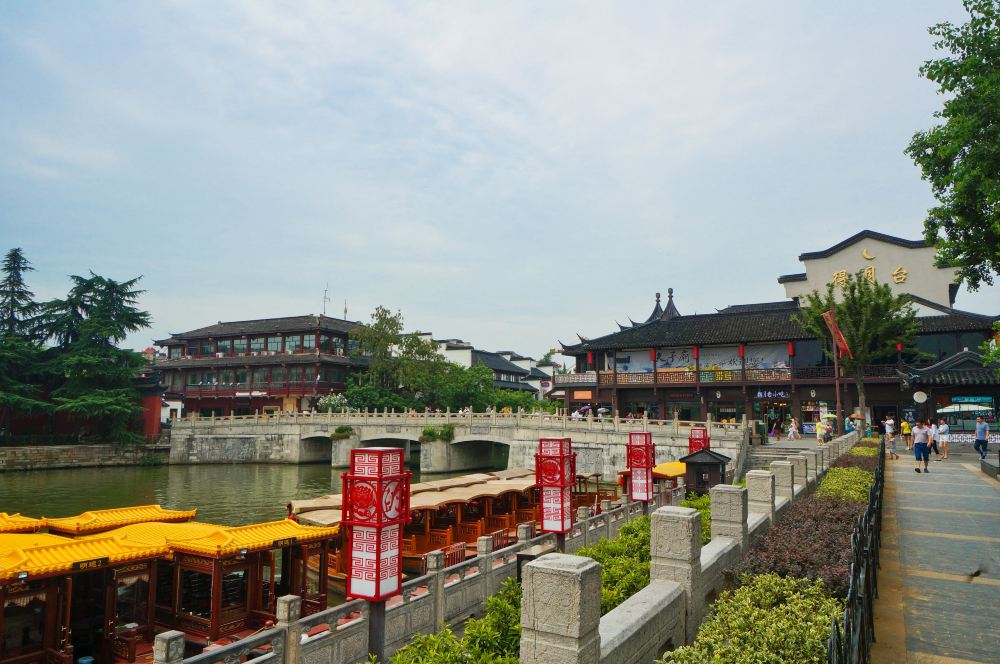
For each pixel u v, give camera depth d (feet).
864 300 138.51
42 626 42.01
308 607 54.49
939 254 54.95
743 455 127.24
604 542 43.39
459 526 81.71
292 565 54.44
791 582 25.09
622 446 148.77
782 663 17.72
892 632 27.22
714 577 28.02
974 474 78.69
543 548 55.98
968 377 110.63
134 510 64.75
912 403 157.58
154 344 281.33
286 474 183.73
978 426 88.22
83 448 195.00
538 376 364.79
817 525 35.53
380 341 227.20
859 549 22.45
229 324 275.59
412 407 227.81
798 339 169.07
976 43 46.34
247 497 144.15
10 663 40.04
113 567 46.21
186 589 50.14
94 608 46.98
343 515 36.45
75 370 198.59
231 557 49.21
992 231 49.60
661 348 189.67
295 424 204.95
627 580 30.76
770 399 173.58
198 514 123.44
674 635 23.29
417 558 69.31
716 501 33.12
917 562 38.24
